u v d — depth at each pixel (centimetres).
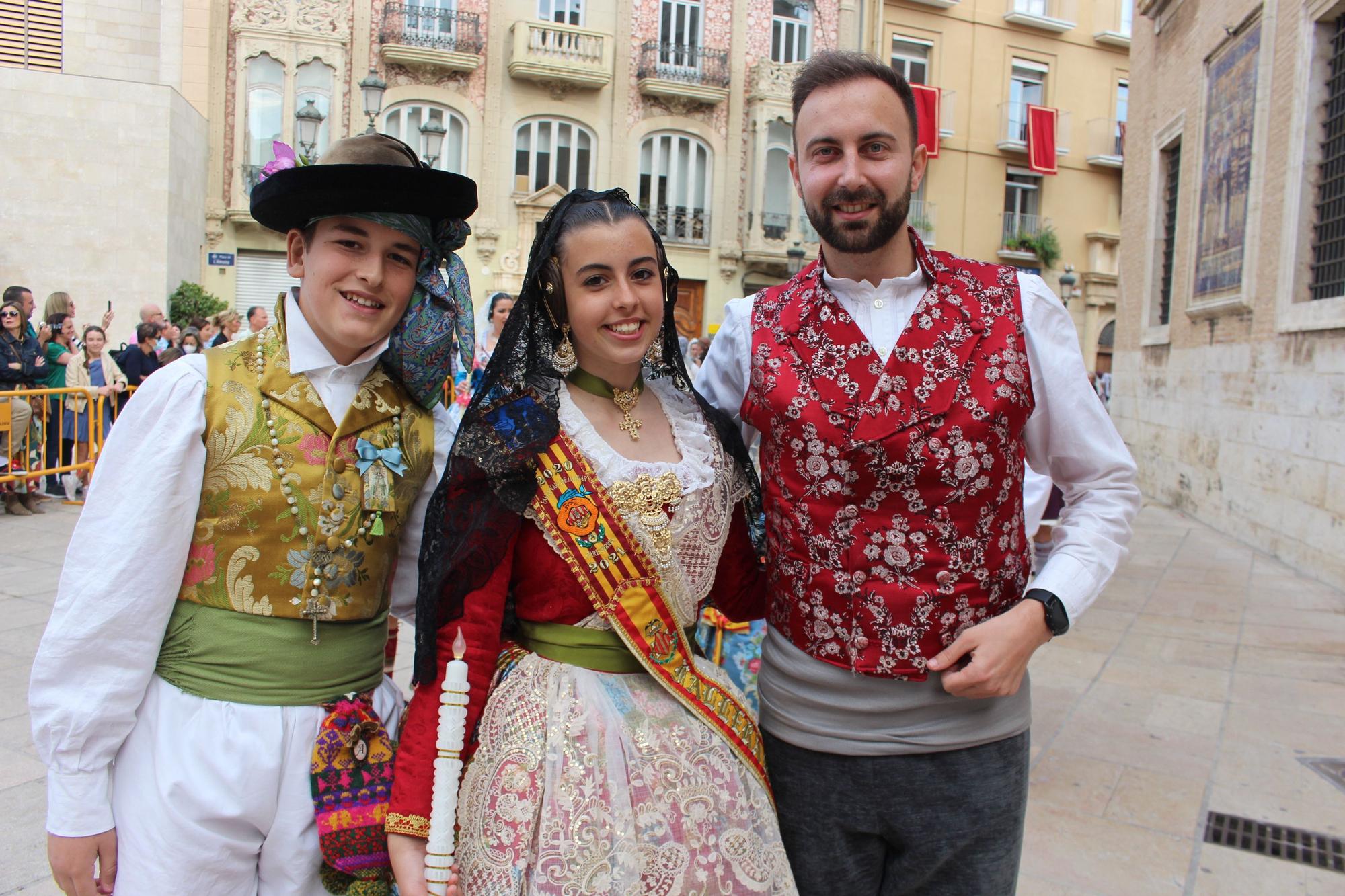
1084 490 172
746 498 185
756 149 1875
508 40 1755
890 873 175
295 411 157
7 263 1337
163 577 147
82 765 145
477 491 154
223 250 1614
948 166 1977
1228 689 437
